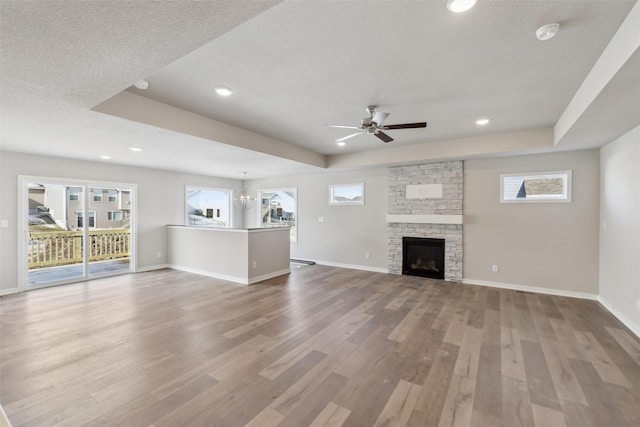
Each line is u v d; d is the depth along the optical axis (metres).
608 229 4.10
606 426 1.88
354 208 6.98
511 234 5.15
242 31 2.04
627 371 2.51
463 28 2.01
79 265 6.32
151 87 3.00
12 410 1.99
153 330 3.32
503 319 3.70
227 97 3.26
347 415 1.97
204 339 3.10
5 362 2.62
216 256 5.99
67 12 1.44
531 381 2.37
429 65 2.54
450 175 5.64
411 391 2.23
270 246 5.98
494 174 5.28
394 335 3.21
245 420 1.92
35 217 5.60
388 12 1.84
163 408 2.02
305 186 7.80
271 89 3.04
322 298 4.56
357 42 2.19
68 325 3.45
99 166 5.84
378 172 6.63
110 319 3.65
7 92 2.43
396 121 4.05
